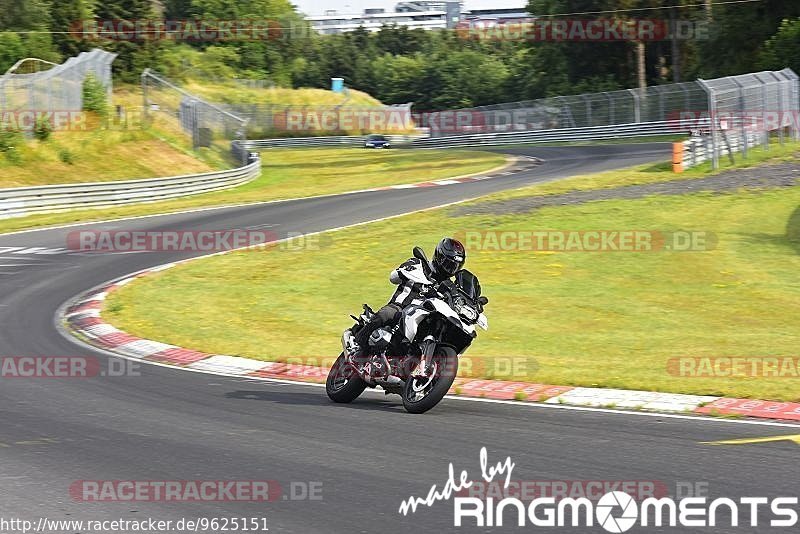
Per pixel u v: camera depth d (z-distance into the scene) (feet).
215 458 54.54
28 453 55.98
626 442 57.82
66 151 277.85
